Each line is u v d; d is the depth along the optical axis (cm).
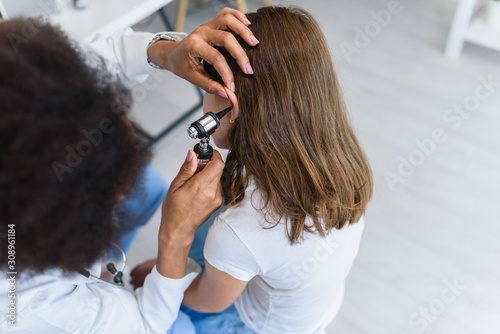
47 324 60
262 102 65
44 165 43
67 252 49
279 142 67
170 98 217
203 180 64
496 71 231
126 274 98
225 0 275
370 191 81
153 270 73
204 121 62
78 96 46
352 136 78
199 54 68
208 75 74
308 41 65
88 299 64
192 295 87
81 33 124
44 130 43
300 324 89
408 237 164
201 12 271
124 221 65
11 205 43
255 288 89
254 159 69
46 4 127
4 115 41
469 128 202
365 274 155
